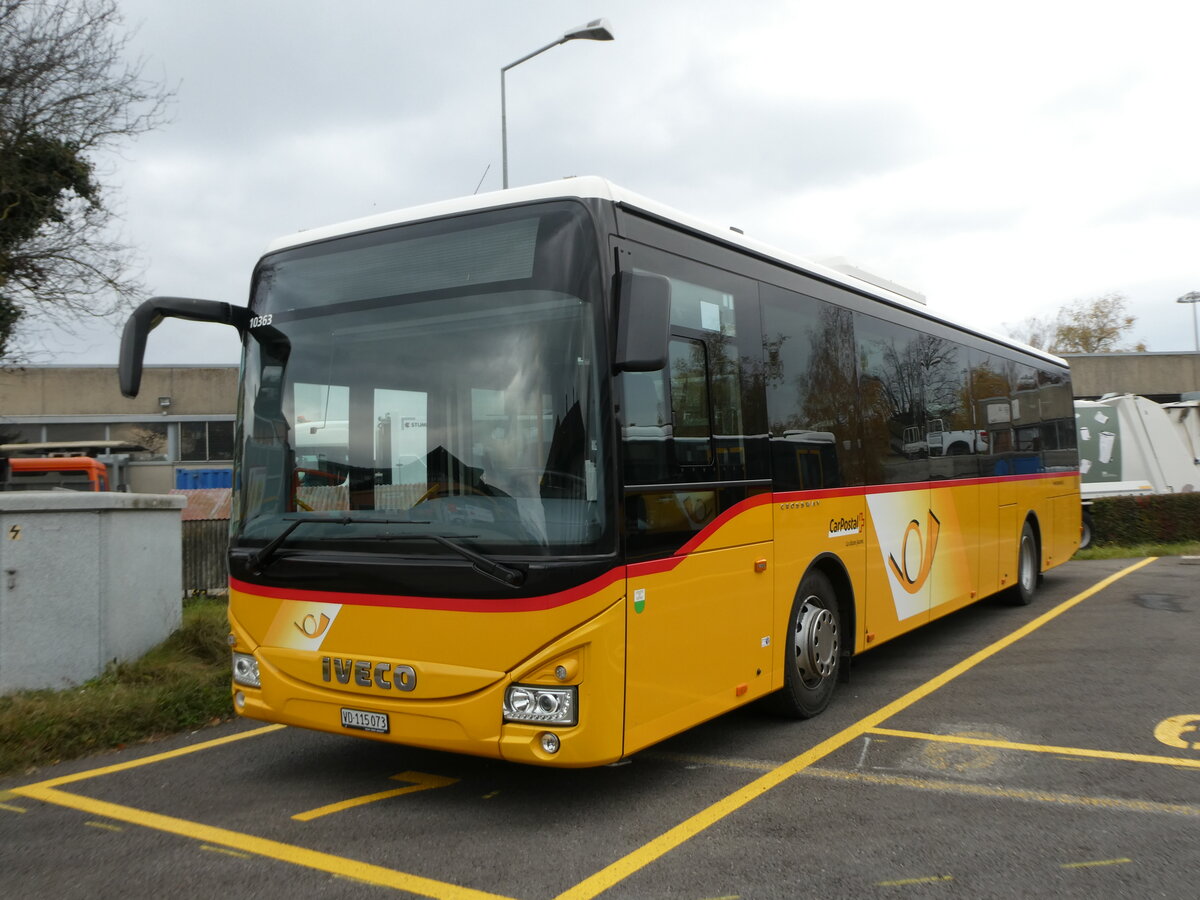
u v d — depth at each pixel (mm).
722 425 5551
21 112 14203
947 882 4000
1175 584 13641
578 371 4535
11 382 34781
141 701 6699
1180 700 7020
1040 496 12148
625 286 4492
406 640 4684
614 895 3938
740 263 5996
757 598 5797
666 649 4883
